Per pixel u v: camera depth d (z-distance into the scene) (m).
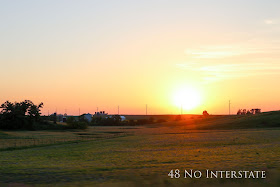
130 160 34.84
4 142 75.06
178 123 193.12
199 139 69.25
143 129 146.25
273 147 44.12
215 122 160.25
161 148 51.62
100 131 130.75
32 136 98.25
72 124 152.88
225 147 48.31
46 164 32.53
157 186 19.69
